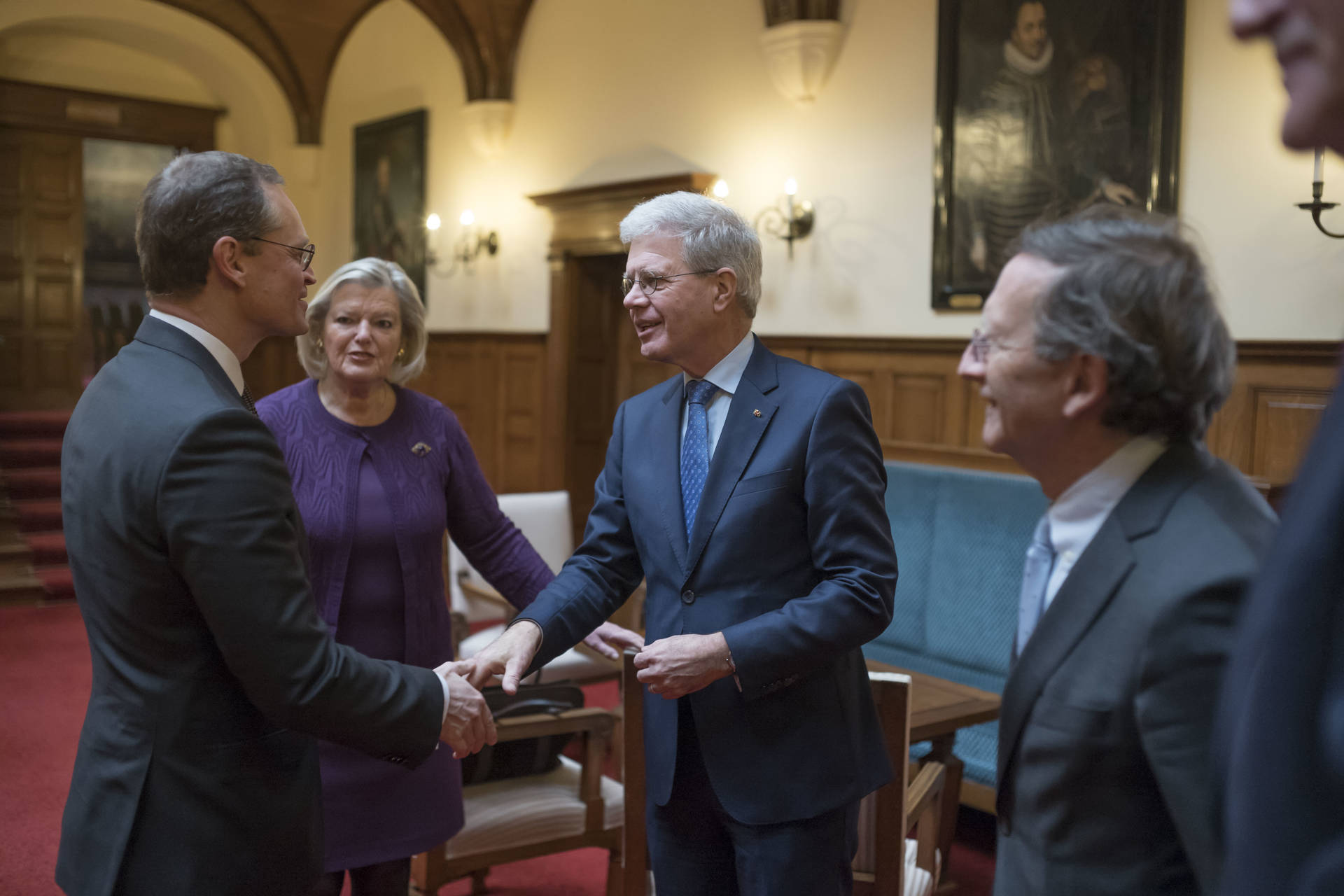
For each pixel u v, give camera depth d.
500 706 2.96
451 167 9.06
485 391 8.84
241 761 1.51
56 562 8.12
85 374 12.85
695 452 1.82
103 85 10.64
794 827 1.68
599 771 3.05
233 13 9.84
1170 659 0.95
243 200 1.56
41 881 3.42
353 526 2.23
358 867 2.31
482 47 8.38
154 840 1.45
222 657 1.50
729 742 1.69
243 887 1.50
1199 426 1.04
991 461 5.24
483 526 2.53
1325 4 0.50
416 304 2.37
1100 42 4.75
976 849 3.79
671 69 7.05
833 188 6.01
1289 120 0.52
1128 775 0.99
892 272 5.72
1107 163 4.76
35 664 6.09
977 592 4.26
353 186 10.20
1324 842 0.52
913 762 3.06
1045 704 1.04
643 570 1.98
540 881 3.54
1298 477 0.57
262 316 1.63
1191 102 4.52
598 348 8.23
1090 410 1.04
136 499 1.42
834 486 1.69
